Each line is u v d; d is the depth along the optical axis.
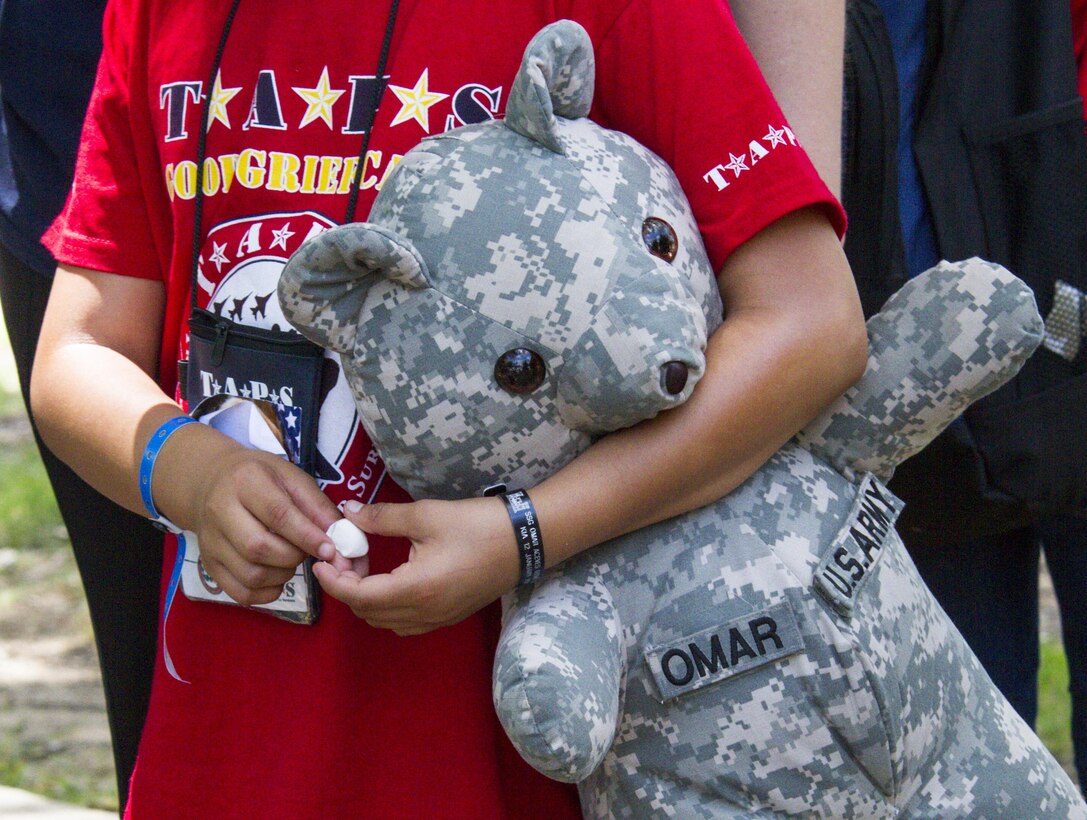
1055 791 3.60
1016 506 5.02
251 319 3.69
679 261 3.31
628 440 3.32
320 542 3.36
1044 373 5.03
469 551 3.22
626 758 3.40
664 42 3.53
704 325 3.29
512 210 3.18
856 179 5.05
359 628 3.69
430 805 3.71
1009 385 5.00
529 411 3.21
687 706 3.33
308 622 3.68
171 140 3.86
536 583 3.43
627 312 3.13
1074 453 5.02
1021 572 5.62
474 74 3.61
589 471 3.29
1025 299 3.53
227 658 3.81
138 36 4.00
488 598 3.30
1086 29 5.40
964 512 5.04
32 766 9.32
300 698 3.70
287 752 3.70
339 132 3.66
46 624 12.12
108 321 4.08
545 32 3.27
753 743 3.31
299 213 3.67
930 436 3.66
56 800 8.74
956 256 5.05
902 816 3.44
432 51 3.62
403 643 3.71
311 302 3.17
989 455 4.96
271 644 3.75
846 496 3.55
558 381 3.18
